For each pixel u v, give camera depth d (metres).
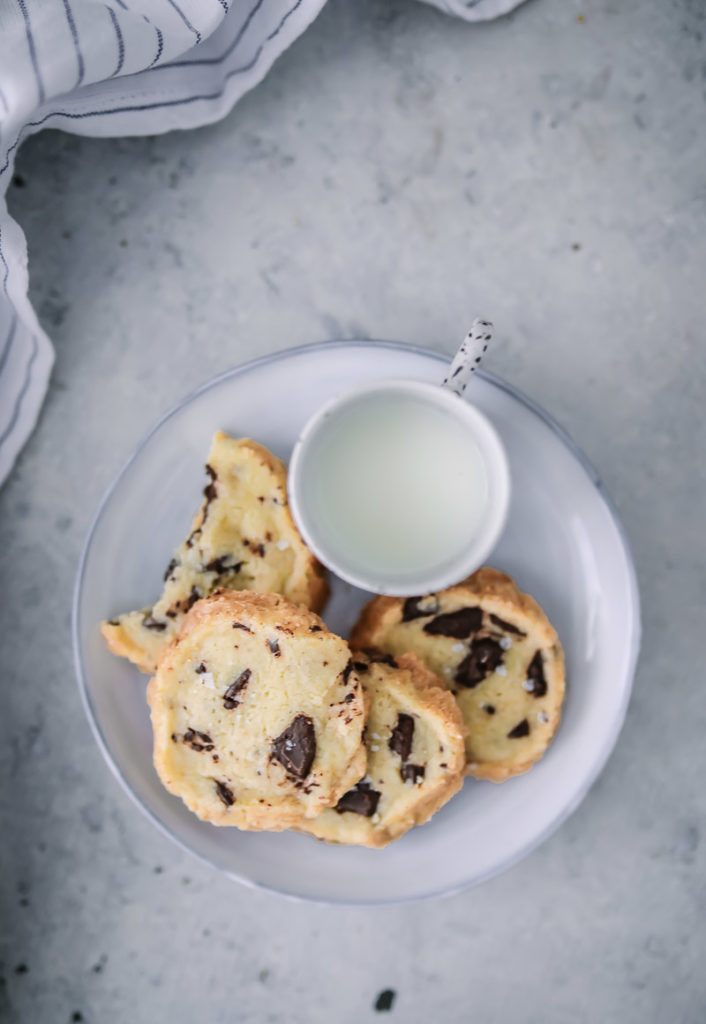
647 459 0.63
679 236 0.63
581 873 0.63
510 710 0.59
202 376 0.63
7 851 0.63
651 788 0.63
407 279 0.63
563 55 0.63
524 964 0.63
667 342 0.63
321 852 0.60
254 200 0.63
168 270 0.63
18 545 0.63
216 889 0.63
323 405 0.57
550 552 0.60
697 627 0.63
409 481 0.57
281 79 0.63
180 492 0.60
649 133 0.63
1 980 0.63
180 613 0.59
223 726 0.57
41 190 0.63
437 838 0.60
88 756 0.63
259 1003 0.63
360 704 0.56
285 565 0.59
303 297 0.63
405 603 0.58
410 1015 0.63
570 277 0.63
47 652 0.63
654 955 0.63
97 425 0.63
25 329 0.61
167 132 0.63
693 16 0.63
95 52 0.57
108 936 0.63
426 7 0.63
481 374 0.59
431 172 0.63
